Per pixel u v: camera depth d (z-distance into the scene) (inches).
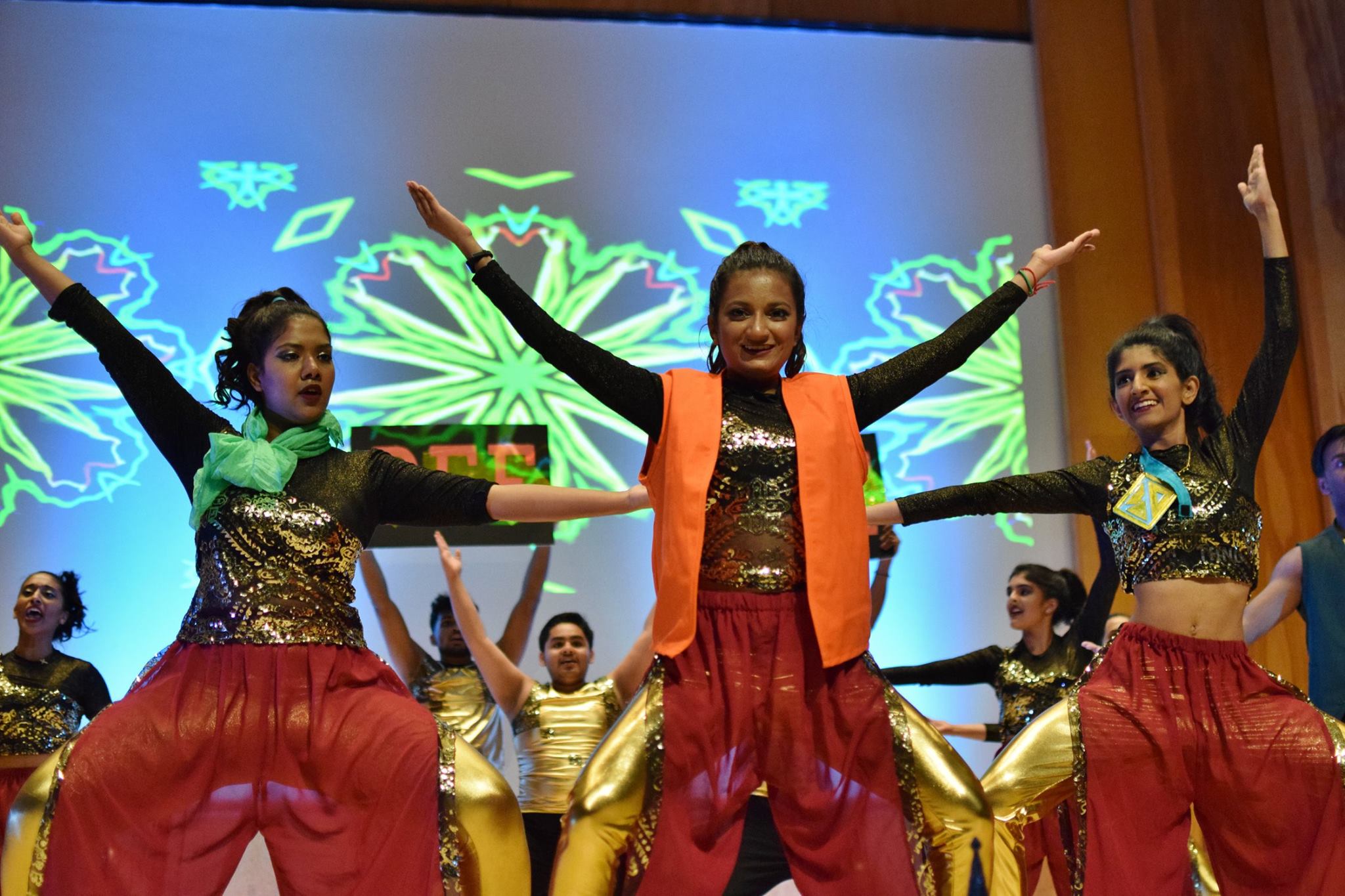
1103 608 147.9
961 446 212.1
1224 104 221.9
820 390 93.6
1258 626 132.7
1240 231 217.9
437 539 161.5
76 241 202.2
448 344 207.2
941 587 207.9
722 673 86.9
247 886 162.1
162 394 96.5
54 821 82.1
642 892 84.3
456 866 85.3
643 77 218.8
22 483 195.5
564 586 201.6
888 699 87.8
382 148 211.3
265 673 86.7
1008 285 101.1
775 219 216.8
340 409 202.4
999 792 97.7
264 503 90.0
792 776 86.6
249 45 211.6
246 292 204.4
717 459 89.2
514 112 215.0
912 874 85.5
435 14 216.5
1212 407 109.6
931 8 227.3
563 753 157.4
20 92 205.3
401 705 89.4
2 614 191.8
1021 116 225.6
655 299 211.9
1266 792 97.5
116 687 191.6
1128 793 98.0
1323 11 212.4
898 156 221.5
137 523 197.2
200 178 206.7
